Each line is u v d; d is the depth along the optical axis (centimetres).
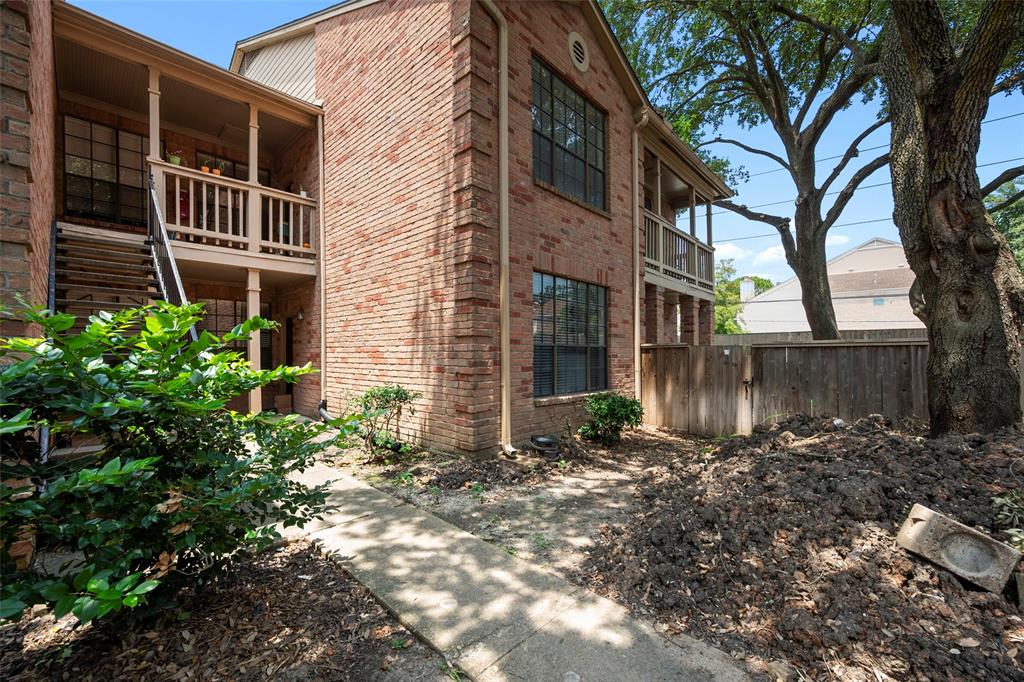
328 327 846
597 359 796
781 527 298
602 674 208
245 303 1011
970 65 384
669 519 340
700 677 206
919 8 400
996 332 391
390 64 695
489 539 363
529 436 641
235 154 980
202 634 233
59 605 148
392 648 229
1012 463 311
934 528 253
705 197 1390
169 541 205
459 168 578
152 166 677
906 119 469
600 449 665
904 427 520
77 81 744
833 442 409
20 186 294
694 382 798
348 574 300
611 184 834
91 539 177
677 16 1492
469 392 567
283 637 234
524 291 636
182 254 701
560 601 269
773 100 1519
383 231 711
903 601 233
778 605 245
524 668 212
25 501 166
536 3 672
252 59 1098
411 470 545
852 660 207
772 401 692
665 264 1100
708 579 273
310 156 892
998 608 227
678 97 1756
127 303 728
